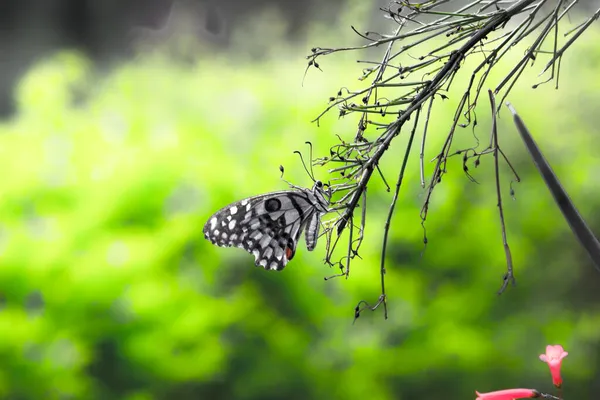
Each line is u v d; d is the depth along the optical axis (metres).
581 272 2.06
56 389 1.55
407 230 1.76
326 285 1.62
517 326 1.82
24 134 2.00
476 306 1.78
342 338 1.61
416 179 1.86
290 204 1.33
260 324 1.58
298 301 1.60
